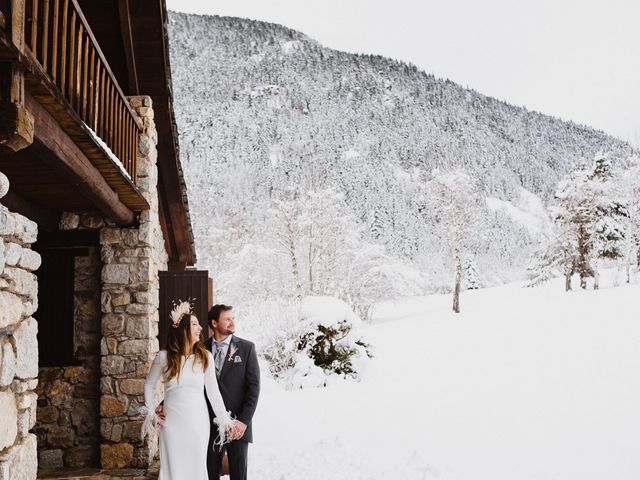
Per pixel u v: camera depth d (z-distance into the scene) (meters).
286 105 146.25
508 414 9.90
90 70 4.79
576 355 15.03
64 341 6.96
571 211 32.03
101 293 6.89
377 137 135.25
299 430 8.78
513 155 150.25
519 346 16.92
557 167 160.25
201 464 4.15
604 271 39.50
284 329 14.84
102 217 6.97
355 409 10.51
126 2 7.29
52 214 6.83
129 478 6.22
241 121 123.44
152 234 7.13
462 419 9.60
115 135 5.60
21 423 2.79
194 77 177.00
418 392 12.15
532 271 37.69
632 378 12.26
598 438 8.20
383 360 16.08
